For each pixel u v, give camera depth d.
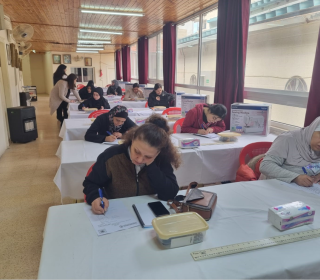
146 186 1.31
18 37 5.55
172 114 3.91
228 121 3.69
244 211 1.14
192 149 2.15
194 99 3.52
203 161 2.14
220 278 0.75
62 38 8.93
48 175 3.18
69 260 0.81
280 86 3.34
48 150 4.22
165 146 1.26
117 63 12.55
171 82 6.21
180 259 0.82
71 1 4.55
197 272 0.77
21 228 2.08
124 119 2.40
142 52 8.48
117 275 0.75
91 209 1.13
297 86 3.10
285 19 3.15
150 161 1.15
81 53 13.67
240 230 0.99
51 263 0.80
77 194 1.89
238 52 3.49
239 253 0.86
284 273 0.79
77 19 5.94
